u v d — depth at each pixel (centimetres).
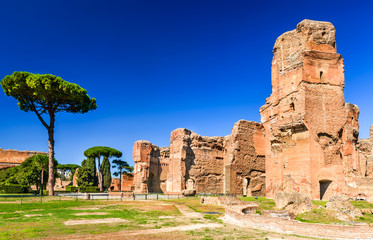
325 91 3766
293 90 3875
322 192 3612
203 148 5919
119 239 1403
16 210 2573
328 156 3619
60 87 4141
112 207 2875
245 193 4919
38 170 5609
